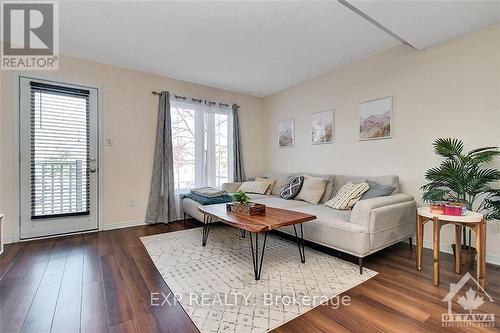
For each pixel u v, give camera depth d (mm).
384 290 1859
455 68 2516
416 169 2812
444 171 2293
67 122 3229
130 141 3678
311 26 2510
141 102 3762
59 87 3172
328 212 2703
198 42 2854
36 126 3041
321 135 3932
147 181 3822
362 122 3336
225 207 2828
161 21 2418
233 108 4723
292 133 4492
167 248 2768
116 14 2299
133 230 3480
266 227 1998
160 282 2000
